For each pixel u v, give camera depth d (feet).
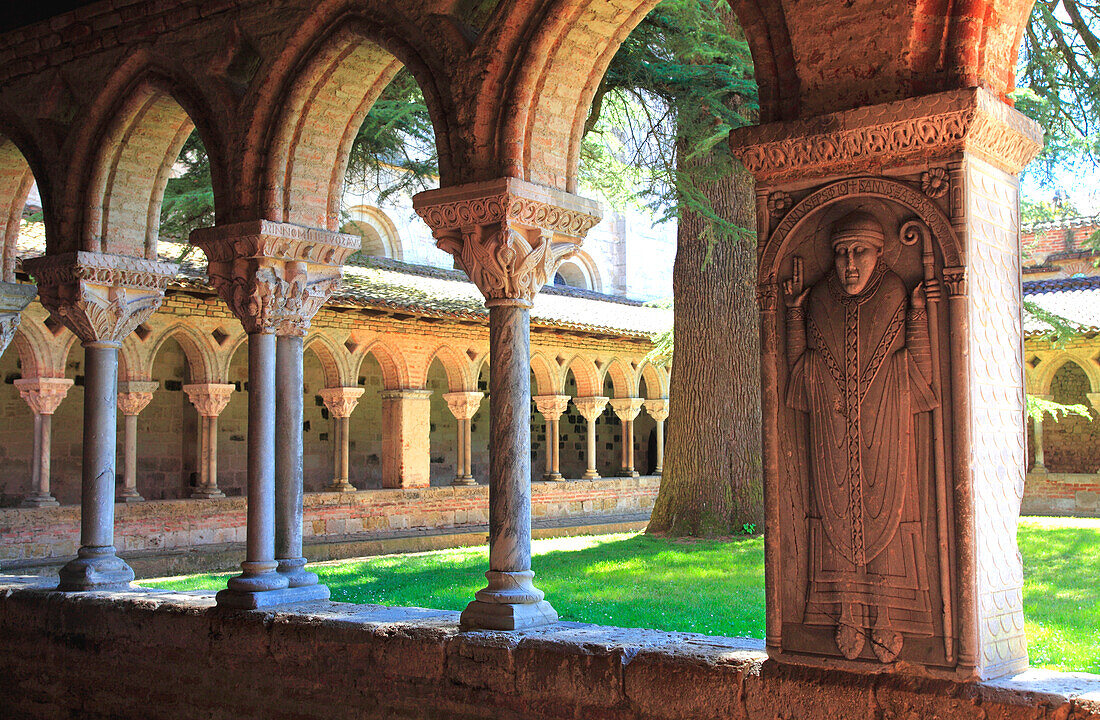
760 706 13.32
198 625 19.99
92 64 23.75
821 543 13.08
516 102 17.13
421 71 18.10
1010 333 13.23
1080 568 31.96
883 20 12.84
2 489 54.39
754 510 45.75
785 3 13.61
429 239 81.20
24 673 23.20
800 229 13.42
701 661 13.94
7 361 55.21
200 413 52.42
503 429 17.37
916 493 12.43
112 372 24.53
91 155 24.04
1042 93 32.09
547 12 16.94
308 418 68.90
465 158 17.53
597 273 95.35
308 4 19.90
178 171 55.67
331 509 55.83
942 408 12.27
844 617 12.80
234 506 52.21
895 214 12.69
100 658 21.70
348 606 19.76
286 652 18.56
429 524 60.54
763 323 13.64
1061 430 71.00
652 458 90.58
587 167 42.27
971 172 12.37
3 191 27.37
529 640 15.69
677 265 48.16
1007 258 13.24
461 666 16.29
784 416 13.46
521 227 17.40
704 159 39.34
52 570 42.78
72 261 23.61
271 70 20.48
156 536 48.88
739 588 29.55
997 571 12.60
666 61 38.09
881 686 12.39
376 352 60.44
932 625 12.23
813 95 13.42
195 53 21.75
